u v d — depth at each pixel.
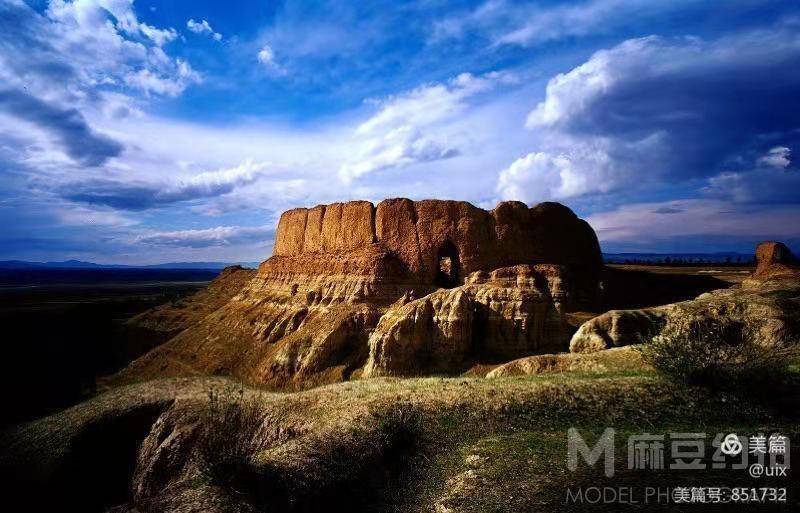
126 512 15.23
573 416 19.44
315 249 69.25
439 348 43.38
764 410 17.77
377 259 56.97
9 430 39.72
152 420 36.75
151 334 82.94
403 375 41.47
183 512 13.87
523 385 22.66
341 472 17.11
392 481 17.17
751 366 19.47
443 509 14.07
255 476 16.11
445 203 59.50
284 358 49.91
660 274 79.44
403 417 20.83
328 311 55.34
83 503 31.83
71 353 76.88
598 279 61.38
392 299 55.00
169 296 131.75
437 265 58.66
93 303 123.75
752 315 30.67
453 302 44.59
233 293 89.38
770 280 52.62
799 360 23.52
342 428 20.52
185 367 60.25
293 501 15.30
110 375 65.94
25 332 86.69
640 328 33.97
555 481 14.16
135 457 35.00
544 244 60.59
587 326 34.97
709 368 19.78
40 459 33.31
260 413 28.16
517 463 15.88
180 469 29.53
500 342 44.78
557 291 53.22
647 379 21.59
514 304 46.00
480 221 58.69
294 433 25.05
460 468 16.86
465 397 22.05
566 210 64.50
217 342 64.62
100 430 35.88
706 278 77.69
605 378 22.83
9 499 30.48
